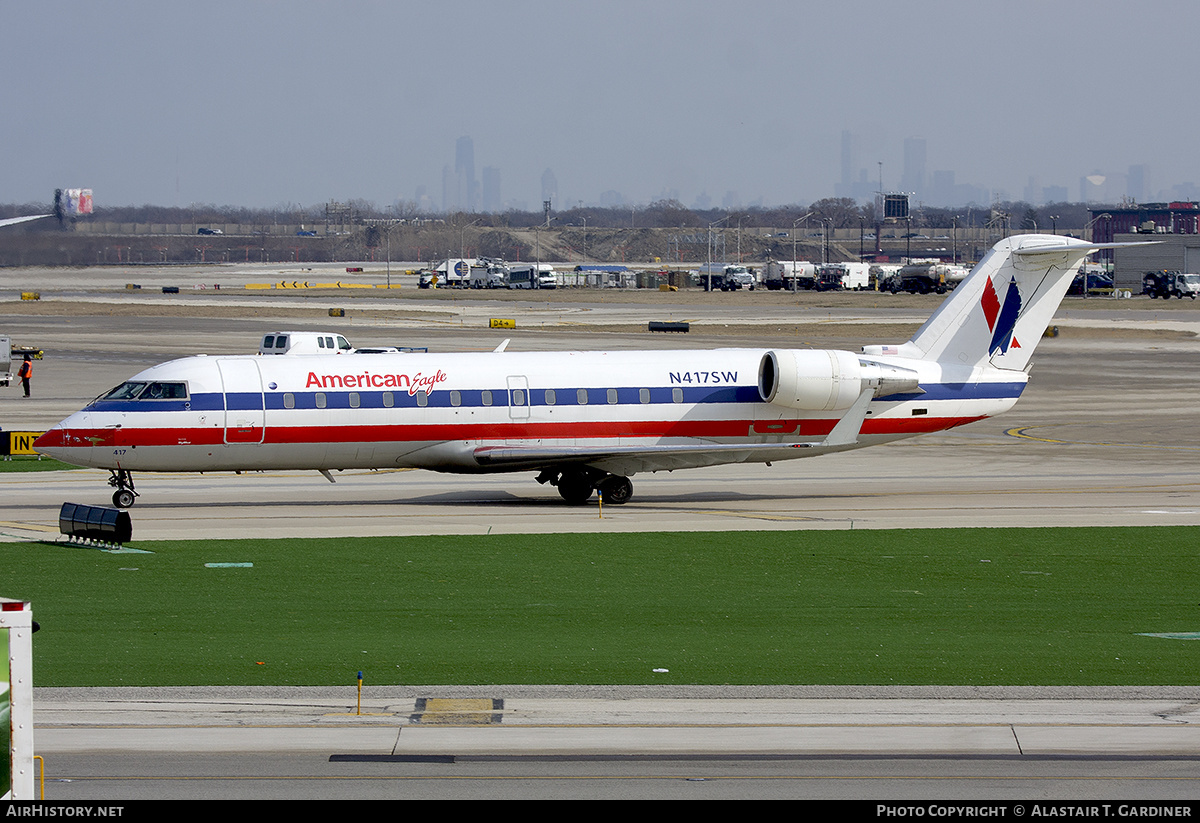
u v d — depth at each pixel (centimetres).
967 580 10400
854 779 5559
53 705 6588
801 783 5506
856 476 17388
